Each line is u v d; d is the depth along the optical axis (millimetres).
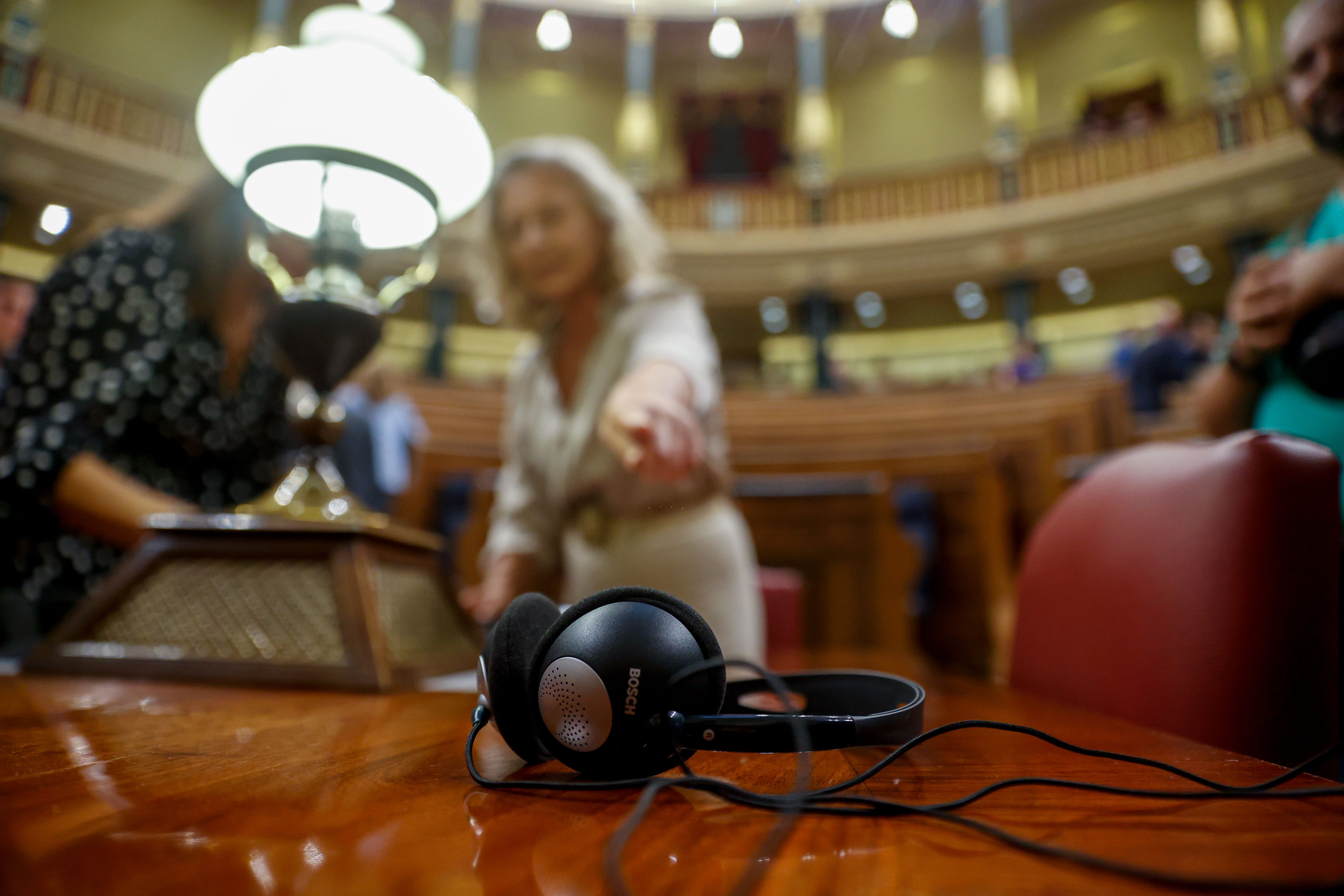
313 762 344
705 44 11812
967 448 2836
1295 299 704
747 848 238
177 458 900
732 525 1071
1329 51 930
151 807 265
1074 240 9656
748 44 11680
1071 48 10953
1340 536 506
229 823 249
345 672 579
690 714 320
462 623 782
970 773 348
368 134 679
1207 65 10078
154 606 641
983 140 11336
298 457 835
